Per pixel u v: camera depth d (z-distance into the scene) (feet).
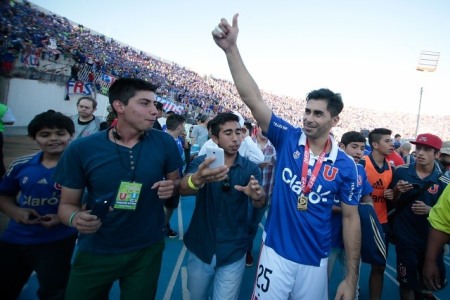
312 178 6.38
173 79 127.13
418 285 9.21
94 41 98.43
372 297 9.91
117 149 5.81
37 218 6.89
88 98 13.12
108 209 5.32
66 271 7.43
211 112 111.34
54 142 6.98
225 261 7.06
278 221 6.61
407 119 248.32
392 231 10.07
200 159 7.93
